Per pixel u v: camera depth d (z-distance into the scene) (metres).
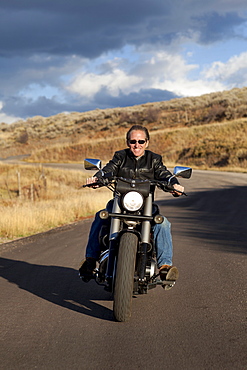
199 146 62.56
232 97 91.62
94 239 5.00
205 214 15.01
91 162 4.77
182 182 35.97
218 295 5.30
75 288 5.73
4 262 7.54
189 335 3.95
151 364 3.34
